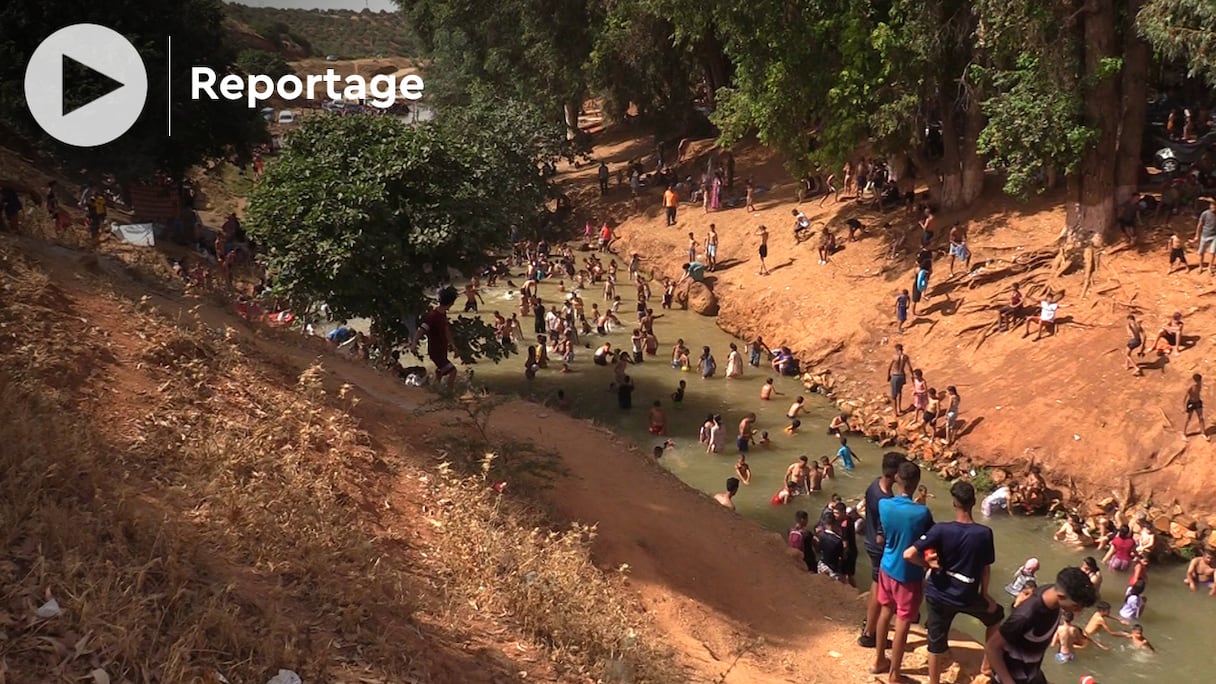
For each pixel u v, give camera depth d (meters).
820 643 9.08
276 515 6.80
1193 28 19.44
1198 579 16.44
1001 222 27.72
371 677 5.33
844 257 30.78
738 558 10.72
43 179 31.61
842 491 20.31
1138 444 18.92
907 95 26.20
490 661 6.25
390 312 20.25
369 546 7.00
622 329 31.94
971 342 24.28
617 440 13.41
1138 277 22.89
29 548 5.00
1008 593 16.44
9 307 8.34
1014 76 23.80
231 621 5.05
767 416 24.61
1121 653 14.69
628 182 47.28
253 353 10.34
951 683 8.05
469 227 20.48
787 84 29.19
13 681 4.11
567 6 44.31
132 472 6.64
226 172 51.28
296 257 19.62
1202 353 19.97
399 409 10.95
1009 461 20.14
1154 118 33.66
